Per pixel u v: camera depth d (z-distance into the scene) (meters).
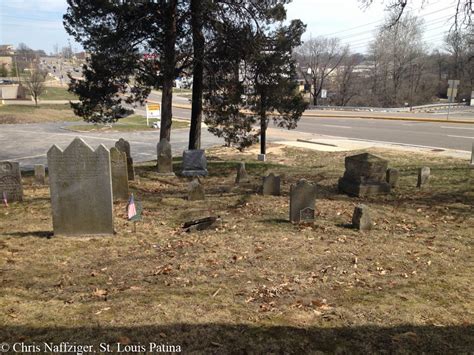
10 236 7.79
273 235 8.16
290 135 32.47
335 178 15.20
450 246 7.76
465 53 54.84
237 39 16.25
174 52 16.84
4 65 110.81
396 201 11.61
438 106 62.66
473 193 12.30
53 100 72.12
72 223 7.80
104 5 15.14
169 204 11.07
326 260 6.81
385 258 7.00
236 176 15.82
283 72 17.94
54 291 5.38
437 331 4.60
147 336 4.28
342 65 77.06
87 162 7.60
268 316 4.80
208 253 7.05
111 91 17.09
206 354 4.01
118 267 6.34
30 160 23.30
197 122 18.58
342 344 4.28
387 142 27.41
